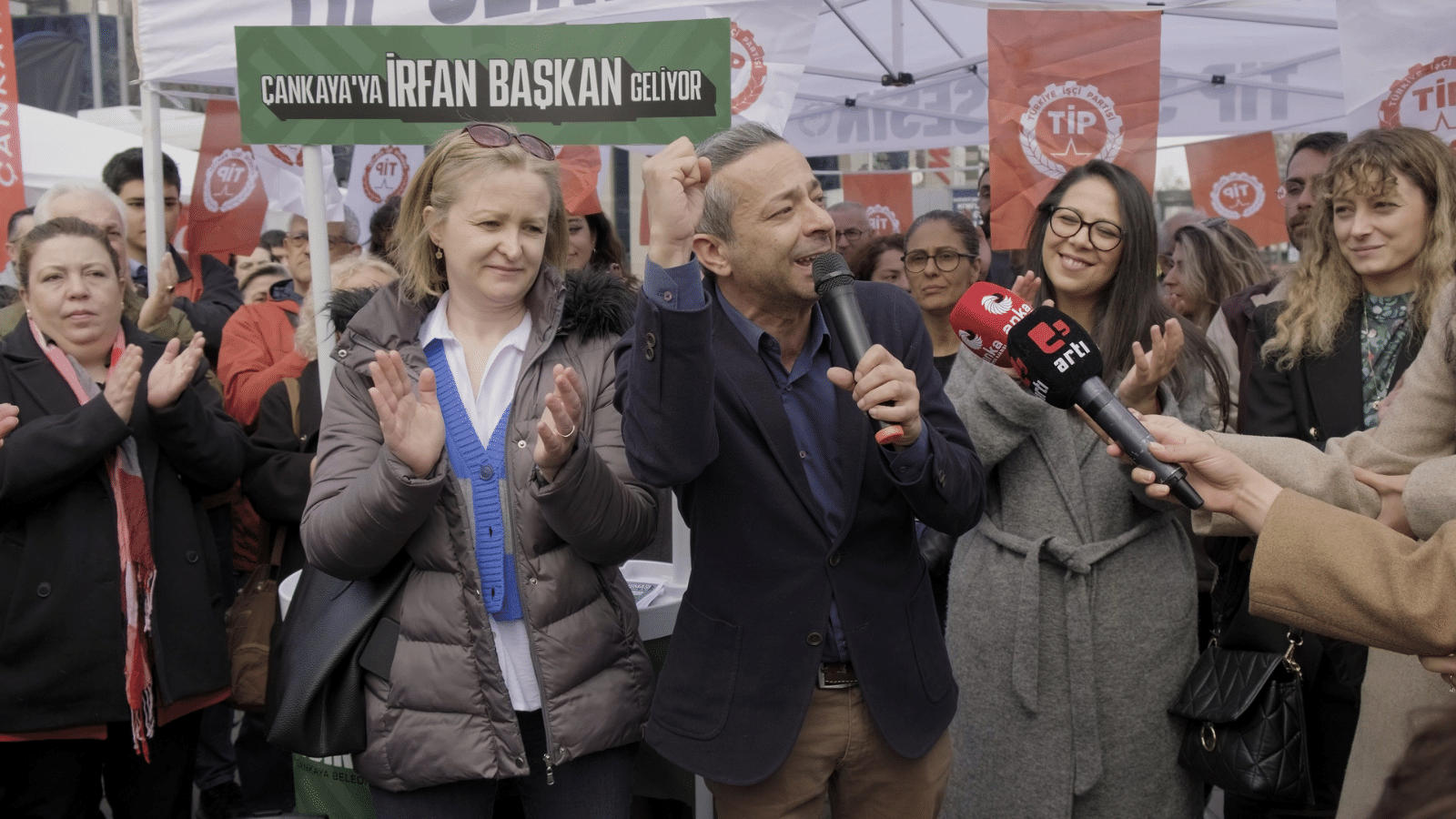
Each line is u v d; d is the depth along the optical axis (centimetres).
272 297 570
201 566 311
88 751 301
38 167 768
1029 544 251
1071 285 260
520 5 321
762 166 194
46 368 304
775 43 344
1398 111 363
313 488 223
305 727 218
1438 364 202
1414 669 194
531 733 225
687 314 179
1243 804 295
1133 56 394
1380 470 206
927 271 436
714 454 191
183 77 390
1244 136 739
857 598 200
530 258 226
